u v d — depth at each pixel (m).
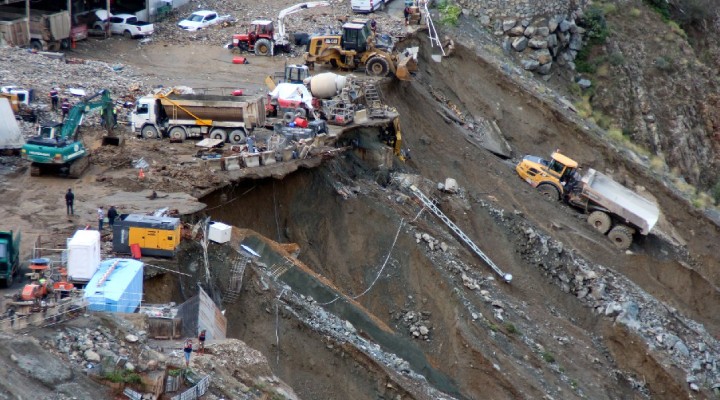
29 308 50.88
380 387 63.22
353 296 76.81
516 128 114.25
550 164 101.88
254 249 67.50
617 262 96.19
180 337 53.69
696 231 111.38
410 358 69.81
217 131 82.56
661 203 113.06
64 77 99.00
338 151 84.31
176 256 61.28
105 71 104.31
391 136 93.00
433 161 99.00
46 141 72.38
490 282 81.75
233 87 102.88
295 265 68.56
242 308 62.84
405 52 109.25
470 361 72.31
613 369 81.94
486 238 89.44
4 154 78.19
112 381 47.62
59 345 48.88
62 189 71.38
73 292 53.78
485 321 75.44
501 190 99.25
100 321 51.41
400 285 77.75
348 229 80.19
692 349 86.00
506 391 71.06
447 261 79.38
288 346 62.41
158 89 97.31
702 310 95.94
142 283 57.34
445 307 76.12
